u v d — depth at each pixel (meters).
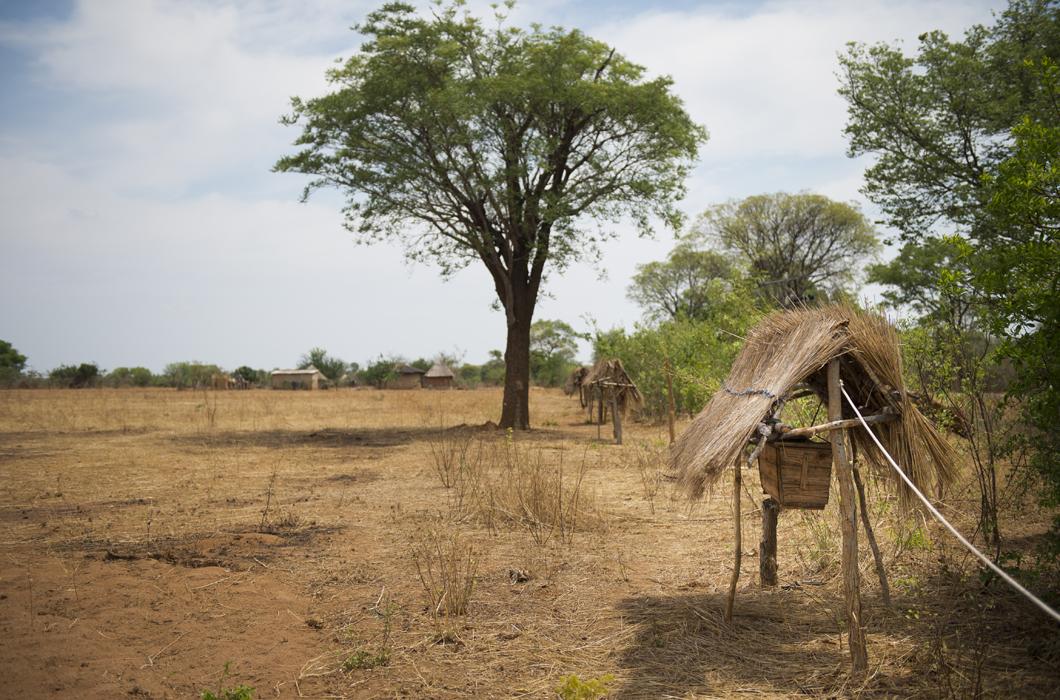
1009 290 5.31
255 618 5.36
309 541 7.58
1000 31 16.69
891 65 17.50
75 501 9.89
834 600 5.64
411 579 6.30
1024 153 5.02
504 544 7.48
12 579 6.07
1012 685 4.07
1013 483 7.04
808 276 39.19
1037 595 5.16
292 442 17.62
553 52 19.70
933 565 6.16
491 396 44.78
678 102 20.08
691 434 5.20
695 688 4.27
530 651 4.83
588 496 9.71
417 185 20.19
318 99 20.08
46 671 4.37
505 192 20.17
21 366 60.81
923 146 17.36
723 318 15.32
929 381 7.11
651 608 5.59
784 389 4.48
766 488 5.31
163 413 26.48
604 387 17.84
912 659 4.50
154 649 4.79
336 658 4.73
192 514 8.98
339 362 66.81
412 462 13.66
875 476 6.09
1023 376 5.13
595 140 20.89
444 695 4.24
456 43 19.78
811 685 4.25
